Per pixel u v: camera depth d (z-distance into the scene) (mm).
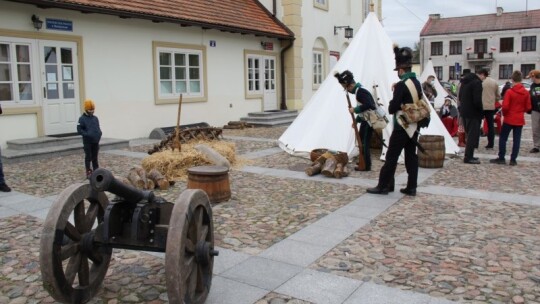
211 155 8594
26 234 5492
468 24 58250
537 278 4098
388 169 6996
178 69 15523
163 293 3945
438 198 6871
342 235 5289
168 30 14945
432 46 59562
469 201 6695
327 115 10633
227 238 5242
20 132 11305
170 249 3182
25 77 11344
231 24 16719
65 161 10312
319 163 8633
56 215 3355
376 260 4555
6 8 10828
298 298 3789
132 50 13859
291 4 19922
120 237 3637
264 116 18156
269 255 4723
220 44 17047
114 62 13359
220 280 4141
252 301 3752
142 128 14320
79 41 12398
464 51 57781
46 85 11742
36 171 9219
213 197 6645
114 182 3295
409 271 4285
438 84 19828
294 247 4938
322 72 22781
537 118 10820
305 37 20984
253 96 18891
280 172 8898
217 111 17141
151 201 3660
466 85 9414
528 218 5859
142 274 4328
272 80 20156
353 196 7031
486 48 56719
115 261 4633
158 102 14703
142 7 13711
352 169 9055
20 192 7547
